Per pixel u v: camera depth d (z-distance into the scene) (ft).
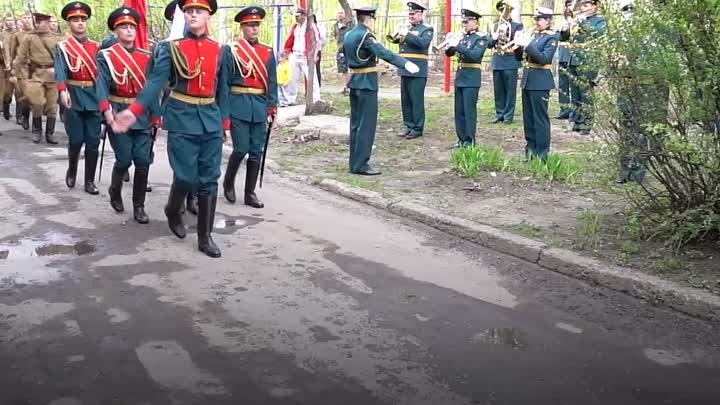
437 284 17.88
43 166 31.19
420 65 35.86
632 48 18.97
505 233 20.79
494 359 13.98
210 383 12.81
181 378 12.96
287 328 15.17
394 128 39.01
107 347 14.12
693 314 16.11
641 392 12.84
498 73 40.29
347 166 30.50
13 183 27.91
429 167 30.12
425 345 14.52
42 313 15.69
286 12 64.39
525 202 24.35
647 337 15.07
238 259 19.47
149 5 50.75
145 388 12.59
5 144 36.63
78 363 13.46
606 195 24.89
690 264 18.16
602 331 15.33
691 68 18.10
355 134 28.63
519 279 18.34
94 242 20.83
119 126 19.35
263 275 18.28
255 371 13.29
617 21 19.40
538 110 29.19
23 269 18.44
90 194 26.48
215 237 21.42
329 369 13.44
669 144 17.90
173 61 19.24
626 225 21.44
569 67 38.29
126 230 22.08
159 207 24.90
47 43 36.29
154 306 16.17
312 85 42.06
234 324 15.31
